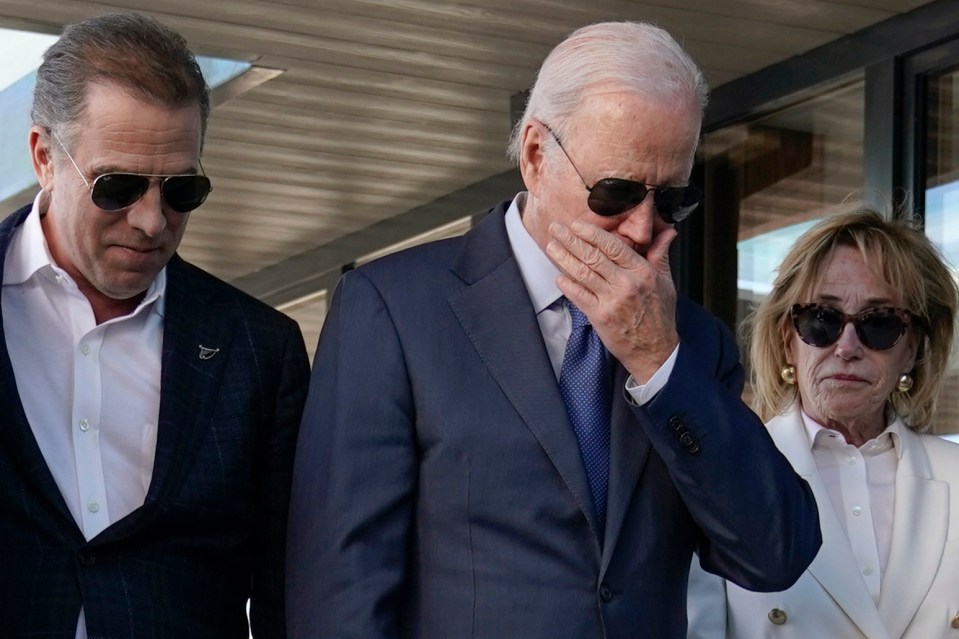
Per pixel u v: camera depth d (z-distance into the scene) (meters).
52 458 3.89
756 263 8.55
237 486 4.07
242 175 10.84
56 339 3.99
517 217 3.93
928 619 4.62
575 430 3.73
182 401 4.03
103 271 3.85
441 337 3.77
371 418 3.71
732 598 4.70
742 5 7.44
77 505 3.89
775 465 3.68
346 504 3.67
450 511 3.65
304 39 8.00
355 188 11.17
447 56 8.23
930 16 7.32
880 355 4.73
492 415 3.67
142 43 3.82
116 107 3.73
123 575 3.86
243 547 4.15
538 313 3.83
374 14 7.62
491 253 3.89
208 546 4.02
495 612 3.57
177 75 3.80
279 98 9.01
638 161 3.53
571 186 3.61
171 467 3.94
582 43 3.68
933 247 4.95
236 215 12.08
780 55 8.22
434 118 9.38
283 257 13.66
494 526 3.63
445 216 11.19
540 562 3.60
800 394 4.92
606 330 3.57
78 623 3.79
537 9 7.52
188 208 3.84
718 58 8.31
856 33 7.76
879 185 7.61
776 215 8.40
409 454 3.71
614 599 3.61
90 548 3.81
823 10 7.50
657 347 3.57
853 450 4.82
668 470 3.69
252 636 4.29
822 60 7.97
